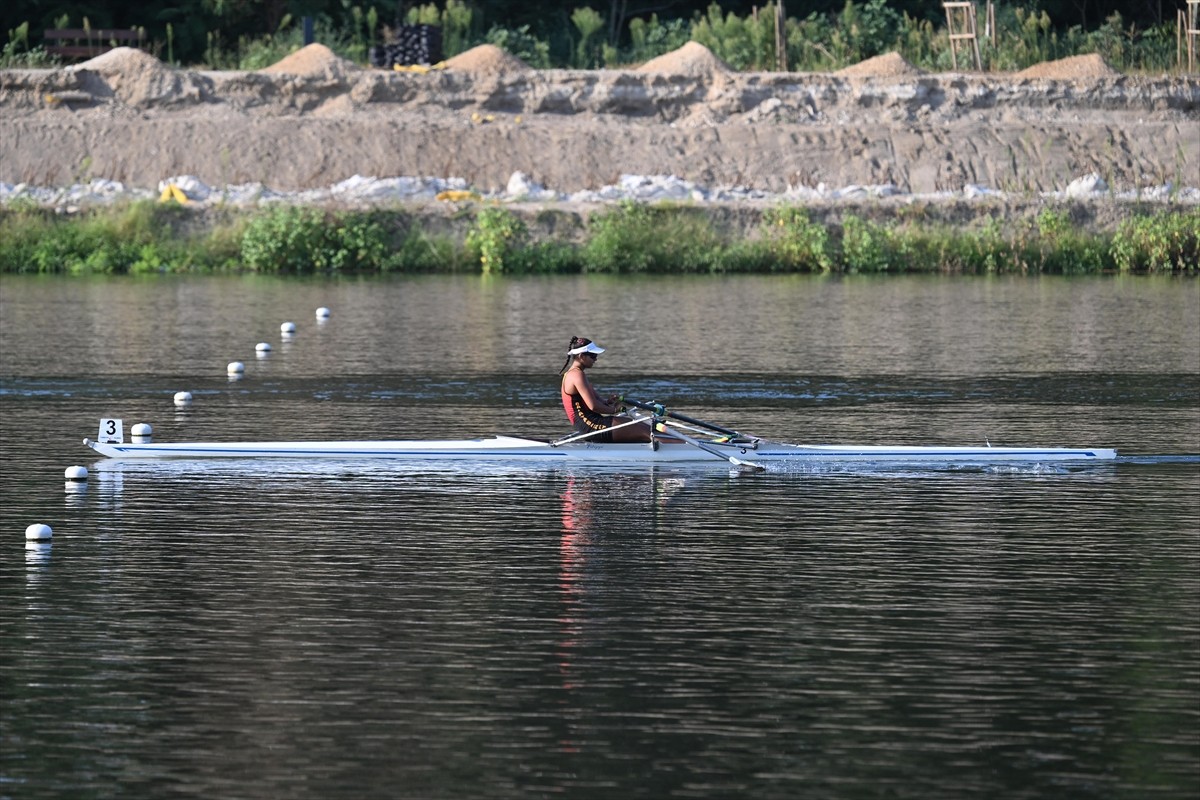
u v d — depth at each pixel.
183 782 29.81
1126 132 189.12
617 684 34.97
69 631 38.78
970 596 41.91
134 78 185.25
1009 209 164.50
